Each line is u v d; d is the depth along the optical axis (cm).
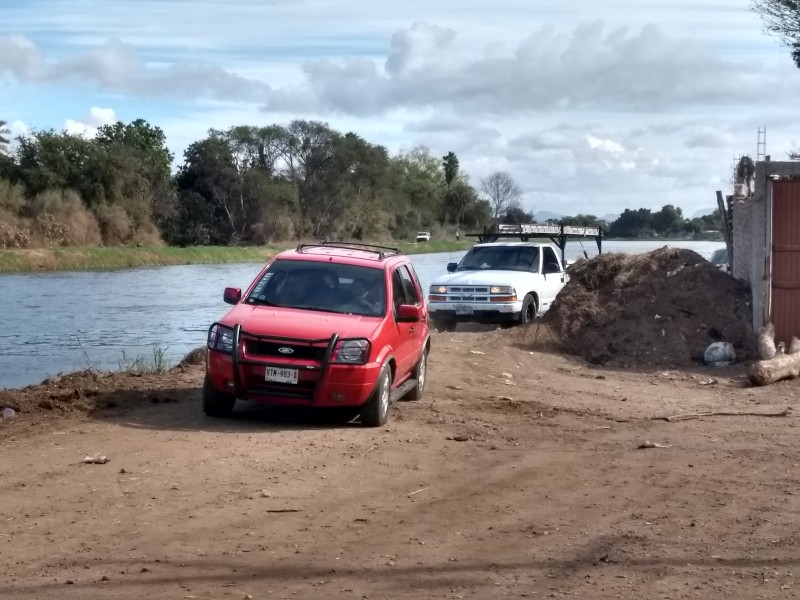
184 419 1109
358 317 1138
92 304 3697
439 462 934
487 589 572
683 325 1856
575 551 648
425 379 1360
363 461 923
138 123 12062
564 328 1905
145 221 9125
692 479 863
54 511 734
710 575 599
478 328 2347
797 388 1492
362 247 1338
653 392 1477
